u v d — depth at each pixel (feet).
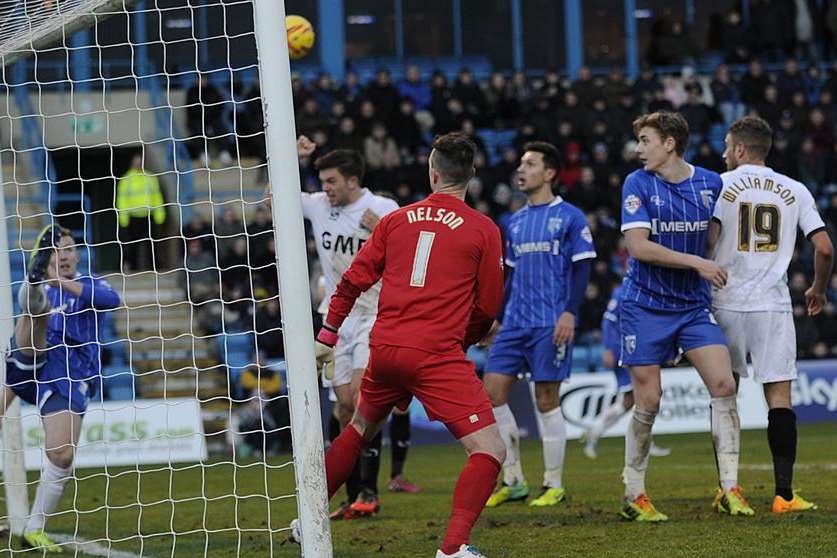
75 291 70.95
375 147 201.87
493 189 200.95
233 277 184.44
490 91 228.63
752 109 222.69
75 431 72.74
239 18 222.28
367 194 83.66
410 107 208.64
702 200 71.87
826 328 186.09
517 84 229.66
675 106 222.28
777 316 74.02
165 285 200.23
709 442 146.20
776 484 74.28
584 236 86.53
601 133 209.15
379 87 207.51
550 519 76.02
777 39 251.39
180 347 184.96
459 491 56.49
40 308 72.49
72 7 71.92
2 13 75.61
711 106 225.15
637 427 72.49
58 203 206.49
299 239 58.23
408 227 58.75
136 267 206.49
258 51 58.75
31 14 74.69
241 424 157.17
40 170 211.20
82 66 217.56
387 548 66.74
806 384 173.37
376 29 258.98
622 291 73.61
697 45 248.32
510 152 204.03
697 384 163.84
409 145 207.92
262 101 58.65
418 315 57.57
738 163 75.97
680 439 152.46
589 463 124.16
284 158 58.18
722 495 73.67
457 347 57.72
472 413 56.85
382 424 61.46
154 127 219.61
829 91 232.53
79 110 216.74
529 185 88.33
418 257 58.08
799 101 223.71
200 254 186.39
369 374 59.62
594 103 212.64
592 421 162.81
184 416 147.64
